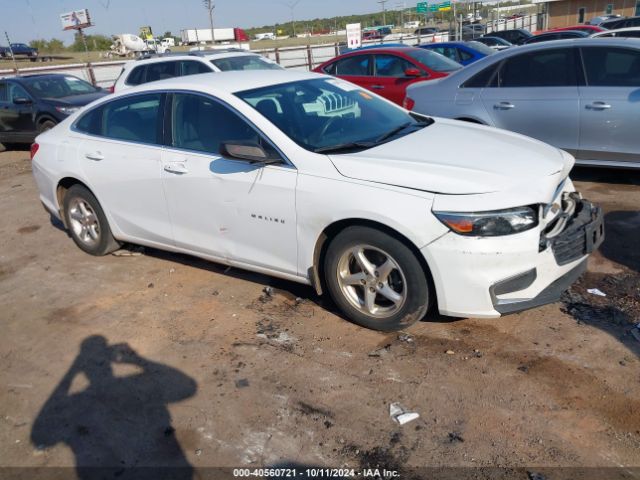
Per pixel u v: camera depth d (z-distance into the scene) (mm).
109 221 4926
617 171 6617
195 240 4297
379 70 9867
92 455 2807
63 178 5070
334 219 3430
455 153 3602
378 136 4008
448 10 36281
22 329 4102
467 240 3090
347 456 2654
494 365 3209
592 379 3020
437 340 3492
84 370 3520
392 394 3043
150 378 3371
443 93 6766
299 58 24953
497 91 6375
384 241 3314
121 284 4699
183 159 4145
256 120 3826
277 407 3021
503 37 25328
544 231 3352
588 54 5848
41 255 5520
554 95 5988
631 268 4219
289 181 3604
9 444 2934
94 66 23266
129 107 4613
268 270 3973
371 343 3520
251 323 3881
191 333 3826
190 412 3045
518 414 2814
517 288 3215
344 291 3646
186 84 4266
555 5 42938
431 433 2744
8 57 41688
